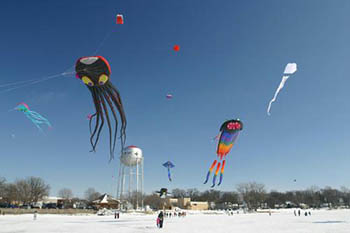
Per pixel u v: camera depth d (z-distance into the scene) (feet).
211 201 611.06
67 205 416.05
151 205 467.11
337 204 619.26
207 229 119.44
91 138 34.91
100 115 35.01
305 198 634.43
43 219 189.88
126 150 322.75
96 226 131.44
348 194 638.12
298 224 150.10
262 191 520.83
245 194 522.88
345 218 210.38
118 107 34.81
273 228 125.49
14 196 366.63
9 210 250.78
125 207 342.85
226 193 629.51
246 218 233.35
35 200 376.89
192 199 637.71
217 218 232.32
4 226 129.18
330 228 119.96
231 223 162.61
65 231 106.73
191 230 114.52
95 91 35.06
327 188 650.43
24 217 214.28
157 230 113.39
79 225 137.28
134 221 173.37
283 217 247.50
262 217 253.03
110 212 286.87
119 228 120.98
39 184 380.58
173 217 252.42
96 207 358.64
